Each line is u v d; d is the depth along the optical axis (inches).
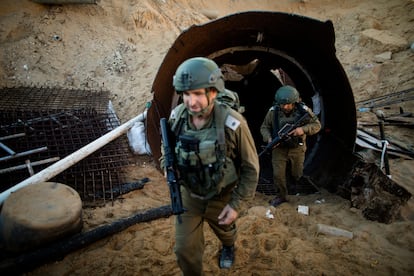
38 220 118.5
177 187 85.4
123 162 191.9
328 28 163.3
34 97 230.5
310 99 237.6
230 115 83.1
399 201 150.6
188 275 93.2
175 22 368.8
